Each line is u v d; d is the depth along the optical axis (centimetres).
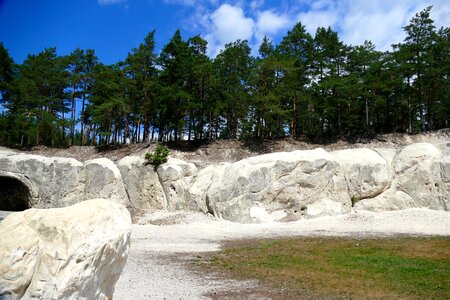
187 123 4428
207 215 3059
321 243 1878
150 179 3462
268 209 2875
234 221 2842
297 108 4547
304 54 4625
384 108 4712
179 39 4397
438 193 2758
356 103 4219
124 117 4891
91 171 3512
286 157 3030
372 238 1975
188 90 4328
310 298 985
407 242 1819
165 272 1300
